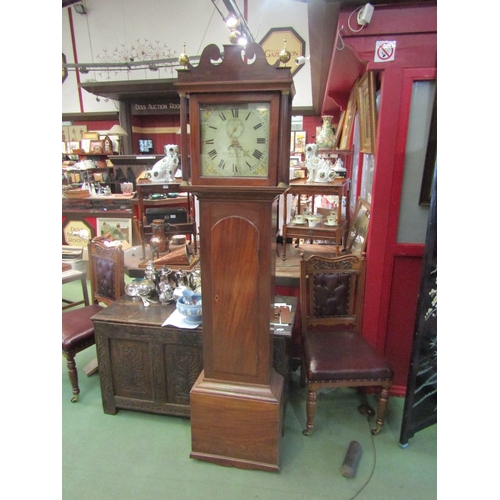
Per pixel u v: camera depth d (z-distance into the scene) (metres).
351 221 2.78
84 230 4.66
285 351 1.73
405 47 1.71
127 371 1.88
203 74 1.23
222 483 1.54
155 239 2.50
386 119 1.80
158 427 1.87
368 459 1.67
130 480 1.56
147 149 8.02
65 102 8.01
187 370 1.81
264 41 6.43
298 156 7.14
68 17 7.19
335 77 2.65
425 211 1.90
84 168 6.61
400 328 2.06
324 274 2.03
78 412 1.97
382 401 1.78
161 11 6.79
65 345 1.97
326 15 1.78
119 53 7.20
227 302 1.48
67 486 1.52
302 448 1.74
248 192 1.33
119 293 2.21
